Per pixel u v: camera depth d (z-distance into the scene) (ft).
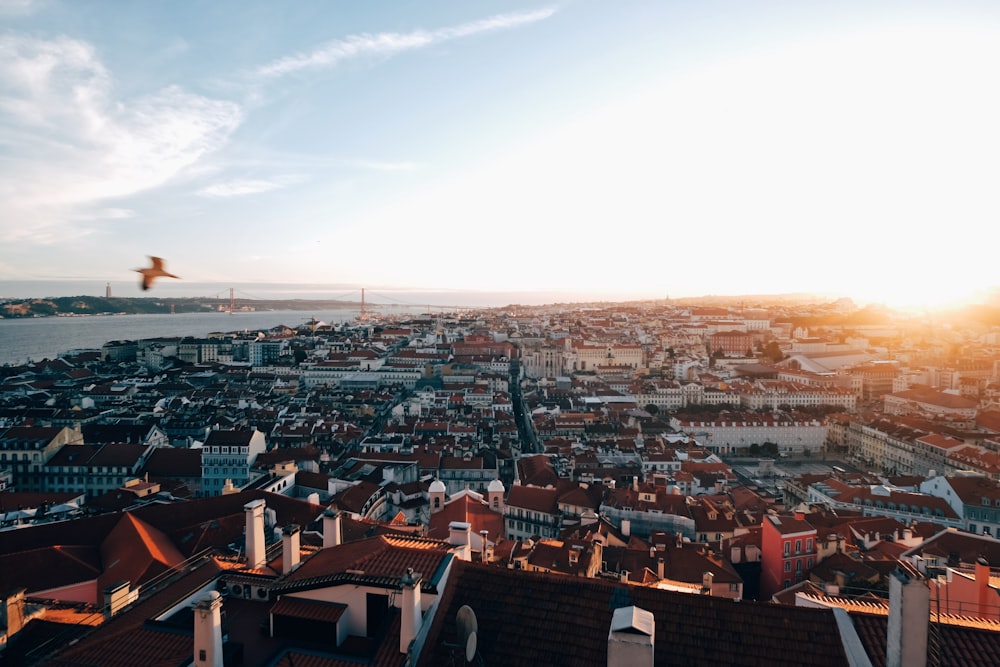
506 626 140.97
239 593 178.09
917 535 565.12
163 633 150.30
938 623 132.05
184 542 418.72
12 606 185.06
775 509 638.94
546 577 151.12
